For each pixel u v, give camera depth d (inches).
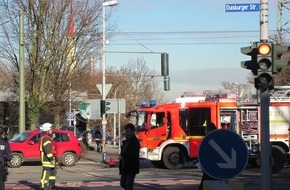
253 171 884.0
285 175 811.4
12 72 1412.4
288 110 944.3
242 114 950.4
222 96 964.6
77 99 1568.7
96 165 1064.8
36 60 1283.2
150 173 855.7
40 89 1288.1
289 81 1576.0
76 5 1293.1
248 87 973.8
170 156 944.9
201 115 948.6
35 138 1017.5
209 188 316.2
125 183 451.2
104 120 1130.0
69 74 1314.0
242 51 467.8
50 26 1278.3
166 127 951.0
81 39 1314.0
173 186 650.8
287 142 939.3
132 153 446.9
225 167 312.7
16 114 1733.5
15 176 828.0
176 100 960.3
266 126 437.4
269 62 447.2
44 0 1261.1
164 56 1143.0
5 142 501.7
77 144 1045.2
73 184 679.1
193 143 943.0
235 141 312.8
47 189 591.2
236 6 522.0
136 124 975.6
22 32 1027.9
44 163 590.2
